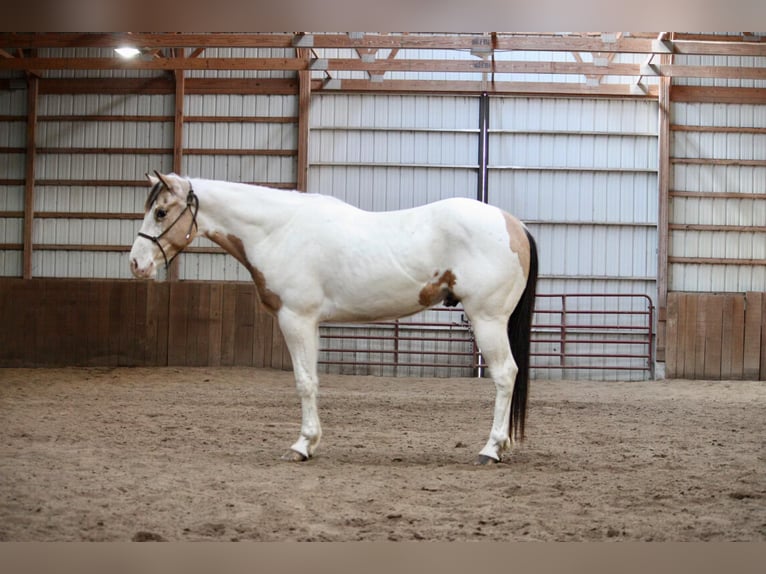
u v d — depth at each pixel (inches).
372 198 566.3
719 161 559.8
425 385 497.4
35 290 562.3
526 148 564.4
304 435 217.6
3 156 578.6
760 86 561.3
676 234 561.9
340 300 212.7
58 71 576.7
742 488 185.5
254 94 571.5
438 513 159.9
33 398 378.6
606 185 562.6
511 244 206.1
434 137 565.9
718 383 524.4
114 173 576.7
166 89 573.9
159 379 492.1
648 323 557.9
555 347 560.1
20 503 164.1
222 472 197.9
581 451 240.1
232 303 559.2
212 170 572.7
